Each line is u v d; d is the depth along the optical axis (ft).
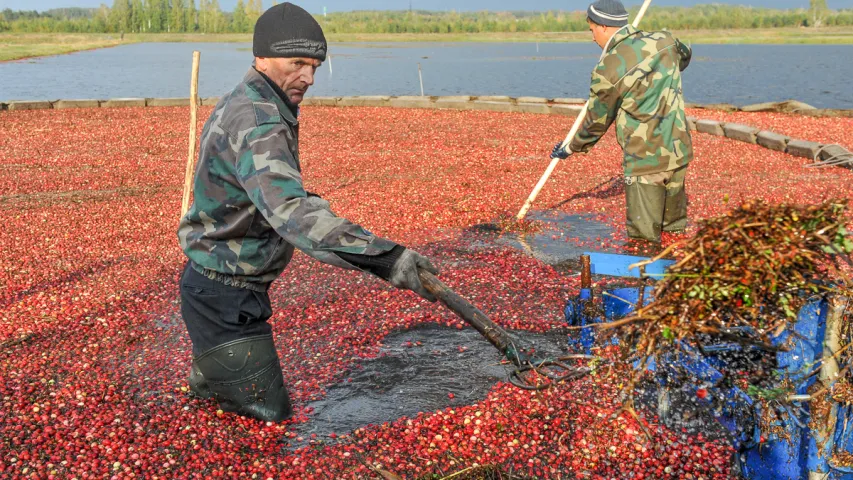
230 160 10.39
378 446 11.71
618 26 20.11
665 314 8.39
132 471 11.11
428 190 29.60
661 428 11.75
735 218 8.18
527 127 44.96
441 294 9.75
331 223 9.73
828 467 8.89
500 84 117.19
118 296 18.72
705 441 11.43
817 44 343.05
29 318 17.37
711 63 180.45
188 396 13.28
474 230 24.06
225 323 11.51
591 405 12.51
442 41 463.83
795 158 34.01
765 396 8.80
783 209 8.07
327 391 13.56
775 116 47.11
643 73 19.53
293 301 18.04
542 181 23.91
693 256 8.26
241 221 10.84
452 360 14.64
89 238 24.17
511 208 26.61
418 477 10.91
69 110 56.24
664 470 10.91
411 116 50.49
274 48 10.36
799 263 8.11
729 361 10.27
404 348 15.24
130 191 31.12
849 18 643.45
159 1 638.53
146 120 50.60
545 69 163.32
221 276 11.32
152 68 146.61
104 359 15.14
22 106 56.80
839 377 8.48
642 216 20.94
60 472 11.08
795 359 8.77
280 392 12.33
